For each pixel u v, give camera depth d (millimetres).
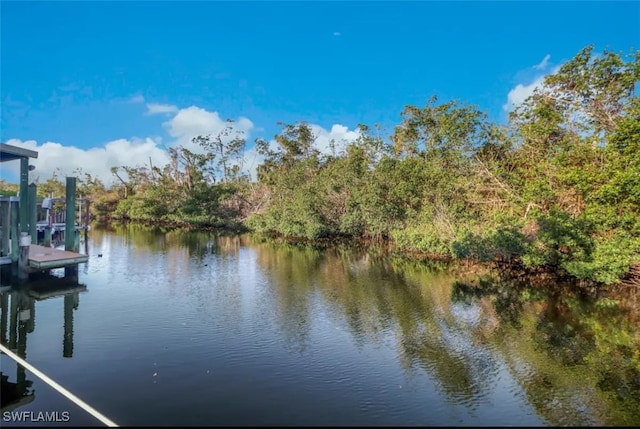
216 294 11555
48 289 11406
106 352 7137
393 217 22391
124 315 9328
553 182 14438
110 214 48938
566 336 8273
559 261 12383
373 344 7781
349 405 5496
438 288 12492
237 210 36781
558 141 16000
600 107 15508
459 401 5656
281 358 7055
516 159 17875
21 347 7297
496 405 5555
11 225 11047
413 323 9062
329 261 17859
